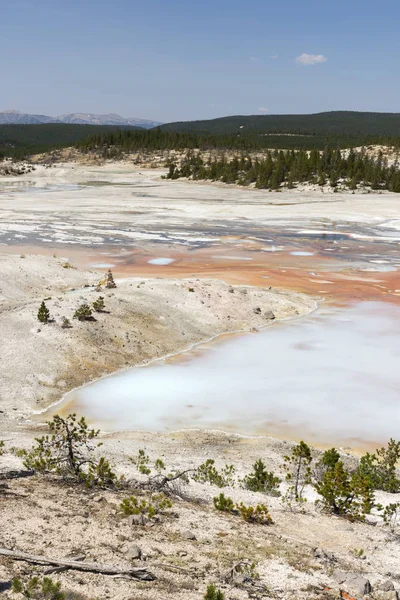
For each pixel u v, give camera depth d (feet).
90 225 256.93
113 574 26.37
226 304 130.11
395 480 57.77
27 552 27.66
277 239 231.09
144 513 36.22
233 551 31.96
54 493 38.75
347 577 29.63
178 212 300.40
